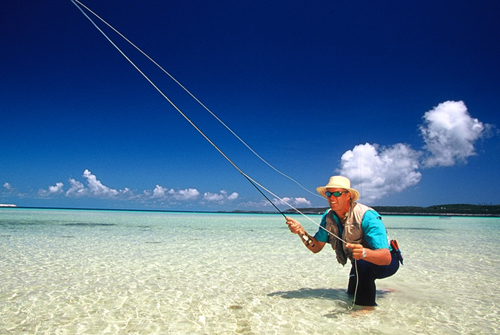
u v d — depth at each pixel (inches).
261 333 119.2
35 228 611.2
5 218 967.0
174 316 137.8
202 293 176.4
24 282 196.2
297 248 386.3
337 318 136.6
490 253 358.6
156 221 1056.2
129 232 579.5
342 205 146.7
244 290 184.1
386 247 138.6
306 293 178.4
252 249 371.2
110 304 154.0
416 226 1000.2
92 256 297.6
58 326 124.5
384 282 209.6
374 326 127.6
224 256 313.1
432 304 159.0
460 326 129.1
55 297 165.0
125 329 122.2
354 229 145.6
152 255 310.2
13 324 126.2
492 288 194.9
